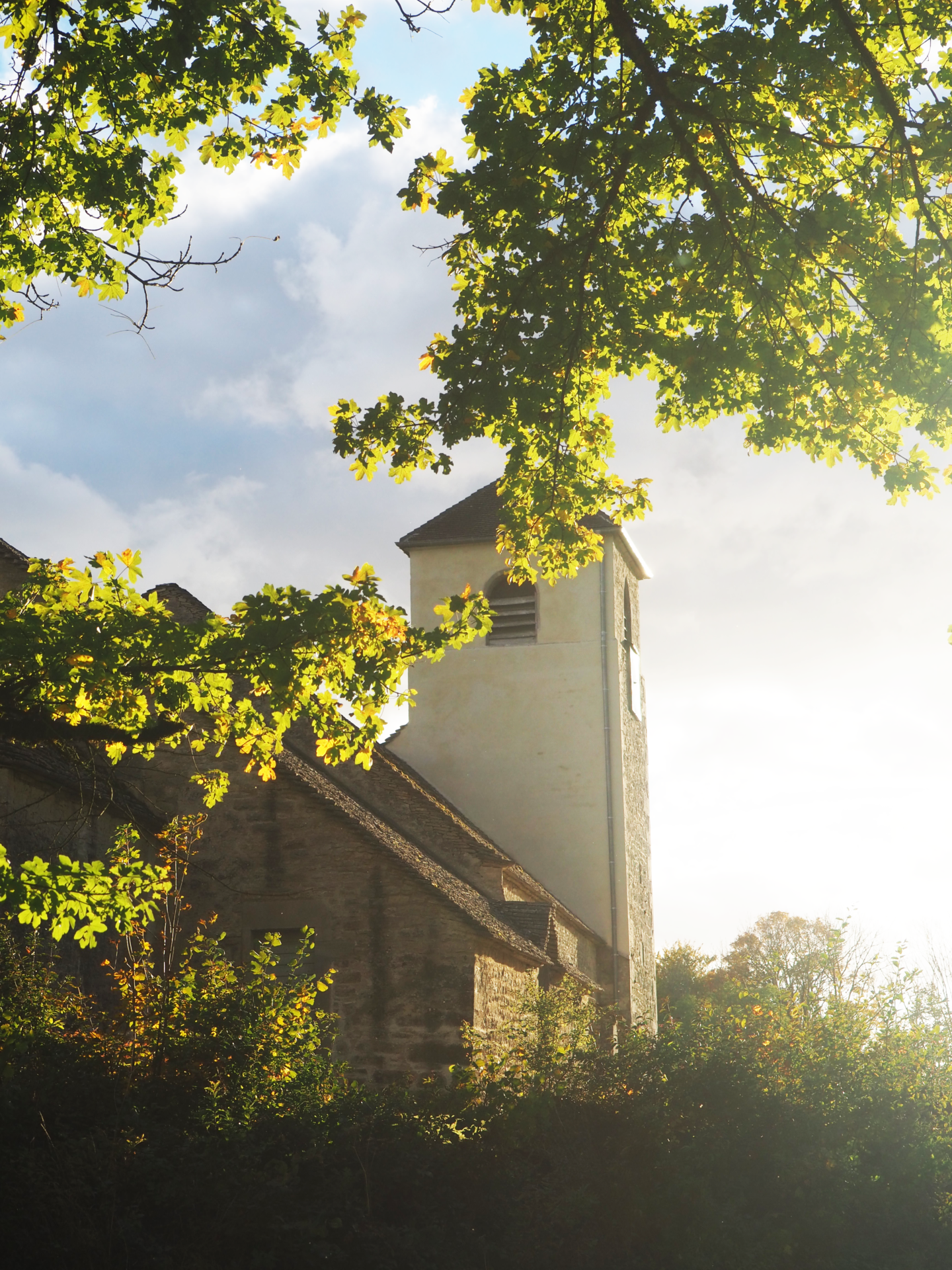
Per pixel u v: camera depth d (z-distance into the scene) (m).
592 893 25.06
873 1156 10.11
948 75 7.49
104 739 7.49
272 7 7.96
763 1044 10.82
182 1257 7.27
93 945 7.43
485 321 8.62
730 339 8.62
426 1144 8.98
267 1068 9.23
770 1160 9.75
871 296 8.13
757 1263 9.01
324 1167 8.44
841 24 7.27
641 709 28.98
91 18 7.37
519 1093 9.91
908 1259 9.31
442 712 26.84
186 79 7.77
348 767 19.53
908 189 7.90
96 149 8.18
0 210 7.90
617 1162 9.48
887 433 8.83
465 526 28.02
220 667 7.22
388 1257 7.98
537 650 26.80
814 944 47.47
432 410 9.45
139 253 7.18
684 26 7.98
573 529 10.16
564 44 8.11
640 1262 9.05
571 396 9.75
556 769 26.00
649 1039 10.63
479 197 8.23
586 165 8.04
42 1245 6.83
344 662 7.77
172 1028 9.20
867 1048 10.95
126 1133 7.73
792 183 8.47
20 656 6.75
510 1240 8.80
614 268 8.55
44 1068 8.19
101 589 7.34
